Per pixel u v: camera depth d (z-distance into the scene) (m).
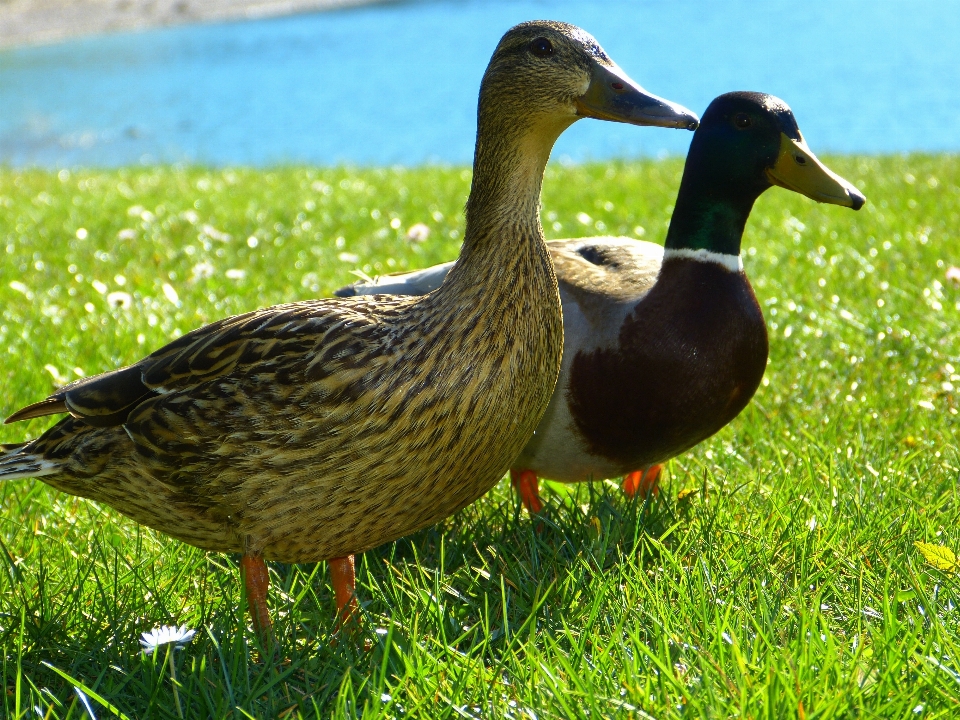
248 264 6.79
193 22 35.19
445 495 2.84
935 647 2.64
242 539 2.87
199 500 2.82
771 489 3.66
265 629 2.86
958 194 8.62
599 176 10.73
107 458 2.85
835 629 2.90
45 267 6.77
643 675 2.60
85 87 25.03
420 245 7.11
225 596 3.11
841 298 5.73
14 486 3.87
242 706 2.62
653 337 3.40
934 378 4.73
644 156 12.95
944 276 6.02
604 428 3.50
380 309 2.79
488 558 3.44
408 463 2.72
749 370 3.52
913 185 9.09
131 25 34.81
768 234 7.43
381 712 2.50
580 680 2.54
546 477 3.81
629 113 2.76
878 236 7.21
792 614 2.85
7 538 3.53
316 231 7.72
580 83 2.78
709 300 3.44
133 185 10.87
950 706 2.45
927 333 5.15
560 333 2.91
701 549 3.29
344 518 2.78
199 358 2.80
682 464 4.11
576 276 3.67
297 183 10.66
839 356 4.97
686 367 3.40
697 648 2.66
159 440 2.76
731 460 4.01
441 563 3.17
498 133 2.81
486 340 2.73
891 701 2.41
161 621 3.02
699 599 2.88
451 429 2.72
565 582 3.07
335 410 2.66
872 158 11.36
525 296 2.79
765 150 3.42
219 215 8.41
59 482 2.98
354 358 2.67
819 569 3.16
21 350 5.00
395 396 2.66
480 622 2.97
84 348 5.05
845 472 3.74
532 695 2.55
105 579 3.28
